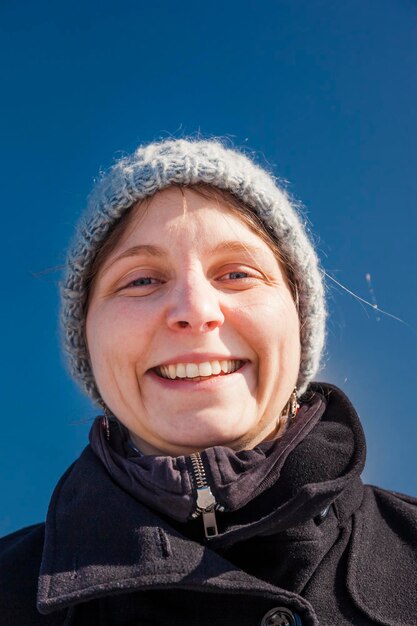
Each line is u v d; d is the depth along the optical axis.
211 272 0.70
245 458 0.67
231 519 0.66
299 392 0.75
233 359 0.69
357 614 0.64
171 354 0.68
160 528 0.64
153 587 0.61
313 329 0.75
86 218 0.74
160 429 0.68
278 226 0.72
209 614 0.64
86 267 0.73
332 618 0.64
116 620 0.65
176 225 0.69
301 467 0.66
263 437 0.71
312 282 0.74
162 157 0.71
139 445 0.72
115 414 0.71
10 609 0.67
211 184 0.70
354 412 0.69
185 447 0.68
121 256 0.70
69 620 0.65
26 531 0.78
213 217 0.69
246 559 0.65
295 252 0.73
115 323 0.69
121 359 0.69
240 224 0.70
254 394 0.69
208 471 0.65
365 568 0.66
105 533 0.65
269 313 0.69
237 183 0.70
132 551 0.63
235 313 0.68
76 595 0.62
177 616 0.64
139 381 0.70
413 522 0.69
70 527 0.66
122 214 0.71
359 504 0.70
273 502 0.66
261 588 0.61
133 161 0.73
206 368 0.68
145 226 0.70
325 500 0.63
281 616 0.63
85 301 0.74
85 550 0.64
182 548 0.63
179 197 0.70
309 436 0.68
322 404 0.71
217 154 0.72
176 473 0.65
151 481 0.65
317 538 0.65
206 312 0.67
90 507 0.66
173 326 0.67
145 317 0.68
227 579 0.61
